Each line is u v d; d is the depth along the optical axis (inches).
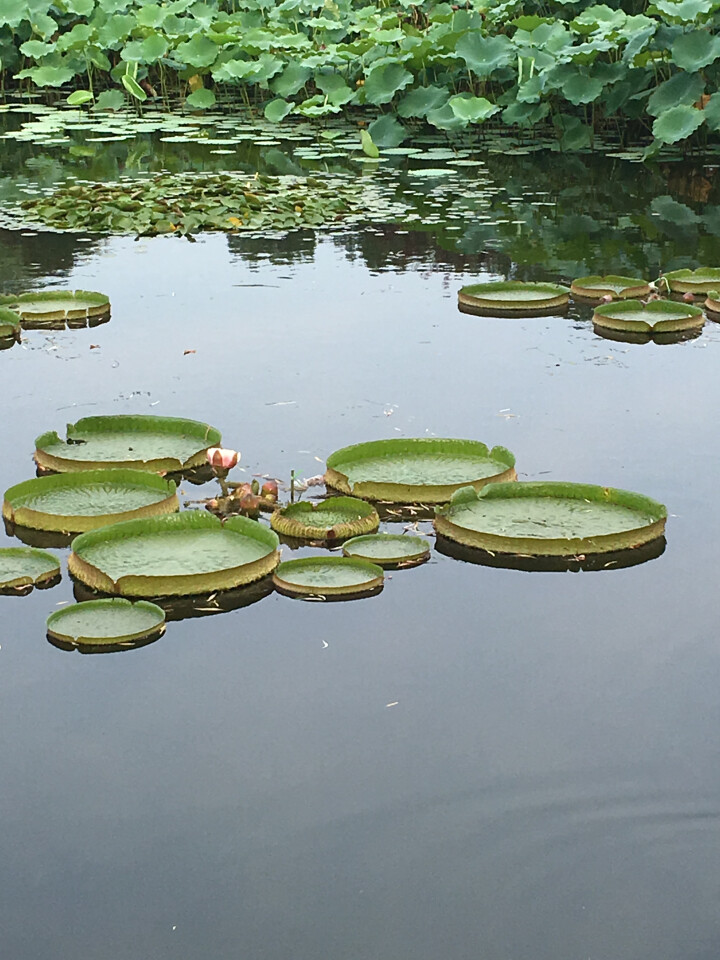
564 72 444.1
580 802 103.0
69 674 121.6
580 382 204.7
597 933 90.0
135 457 165.5
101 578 135.1
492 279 274.4
